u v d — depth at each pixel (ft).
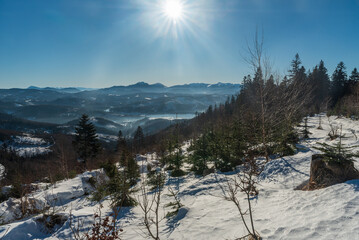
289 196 18.79
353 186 16.02
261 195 21.31
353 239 10.25
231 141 42.91
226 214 18.89
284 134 39.99
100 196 33.55
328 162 19.65
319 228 11.97
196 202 24.80
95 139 117.50
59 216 21.63
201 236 15.83
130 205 27.27
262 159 38.99
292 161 31.73
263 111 36.58
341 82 179.01
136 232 18.90
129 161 43.24
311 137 59.36
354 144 33.78
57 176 62.34
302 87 40.52
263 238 12.75
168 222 20.31
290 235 12.18
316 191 17.78
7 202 29.53
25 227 19.06
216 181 33.35
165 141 76.07
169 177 46.50
